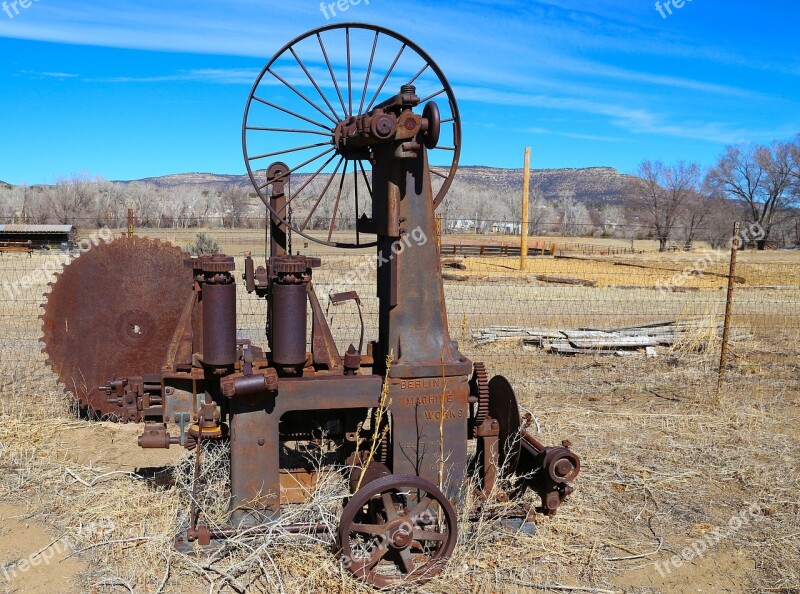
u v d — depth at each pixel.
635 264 29.03
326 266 22.17
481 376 5.10
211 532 4.69
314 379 4.74
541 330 11.78
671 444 7.12
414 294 4.82
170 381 5.14
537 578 4.64
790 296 19.31
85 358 7.38
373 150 4.91
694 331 11.95
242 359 5.14
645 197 46.53
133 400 5.42
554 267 27.19
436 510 4.88
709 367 10.49
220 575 4.54
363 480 4.68
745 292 20.25
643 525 5.46
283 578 4.49
